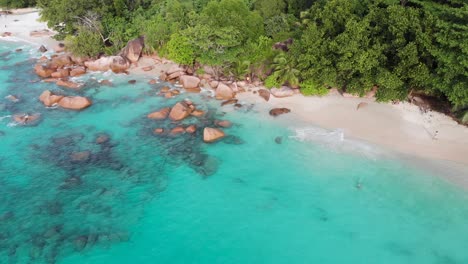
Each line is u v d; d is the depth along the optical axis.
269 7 45.84
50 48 53.94
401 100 34.00
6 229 23.44
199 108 36.66
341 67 33.09
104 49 48.50
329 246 22.48
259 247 22.52
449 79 29.08
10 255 21.70
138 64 46.94
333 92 37.34
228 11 40.12
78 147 31.09
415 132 31.27
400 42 31.16
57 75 43.84
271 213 24.78
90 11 47.38
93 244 22.55
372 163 28.38
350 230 23.47
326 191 26.28
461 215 24.05
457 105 31.22
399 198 25.47
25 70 45.97
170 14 45.97
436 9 32.72
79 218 24.34
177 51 41.44
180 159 29.75
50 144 31.45
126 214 24.72
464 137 30.36
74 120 35.06
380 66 33.19
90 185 27.12
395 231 23.27
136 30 49.78
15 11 76.38
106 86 41.75
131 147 31.17
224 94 38.34
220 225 23.97
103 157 29.95
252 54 39.12
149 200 25.83
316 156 29.44
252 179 27.58
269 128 33.12
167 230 23.61
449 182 26.39
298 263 21.47
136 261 21.59
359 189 26.30
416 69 30.61
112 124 34.38
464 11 28.09
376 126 32.28
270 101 37.06
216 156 30.00
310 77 36.09
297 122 33.56
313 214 24.61
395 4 35.75
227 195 26.25
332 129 32.25
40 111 36.53
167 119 34.97
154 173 28.30
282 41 41.06
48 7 47.75
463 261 21.30
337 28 36.03
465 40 26.98
